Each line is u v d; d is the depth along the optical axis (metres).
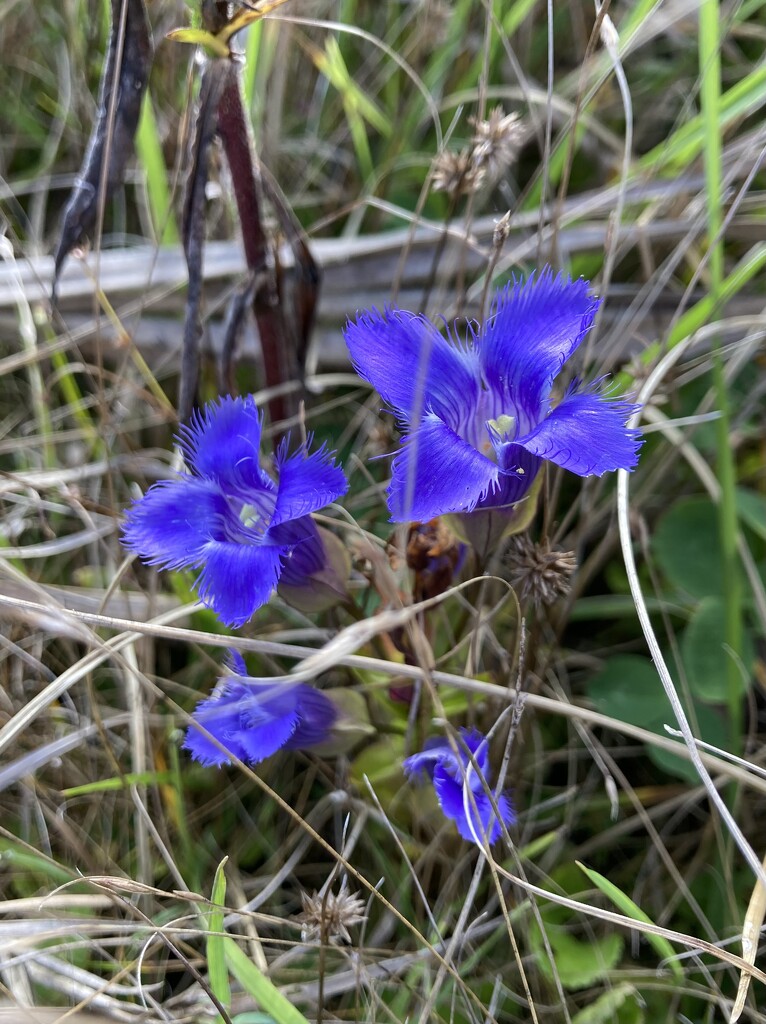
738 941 0.18
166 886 0.19
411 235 0.21
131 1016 0.16
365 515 0.23
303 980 0.18
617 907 0.19
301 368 0.22
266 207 0.25
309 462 0.15
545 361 0.15
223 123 0.17
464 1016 0.17
